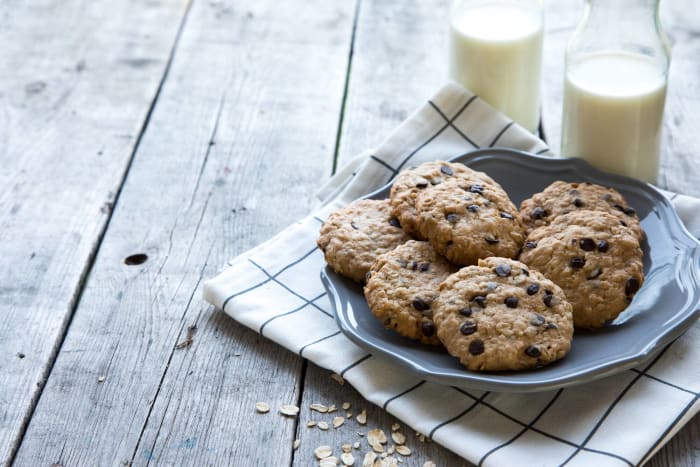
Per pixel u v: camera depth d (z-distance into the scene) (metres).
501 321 0.86
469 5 1.12
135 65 1.26
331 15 1.33
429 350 0.88
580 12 1.30
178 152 1.13
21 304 0.97
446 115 1.08
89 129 1.17
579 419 0.85
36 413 0.88
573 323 0.90
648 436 0.83
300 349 0.91
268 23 1.32
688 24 1.27
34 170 1.12
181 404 0.89
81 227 1.05
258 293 0.96
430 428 0.85
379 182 1.06
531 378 0.85
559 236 0.93
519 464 0.83
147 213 1.06
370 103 1.19
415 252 0.92
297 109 1.19
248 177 1.10
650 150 1.05
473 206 0.93
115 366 0.92
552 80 1.20
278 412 0.88
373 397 0.87
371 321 0.90
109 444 0.86
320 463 0.85
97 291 0.98
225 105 1.19
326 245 0.94
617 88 1.03
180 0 1.37
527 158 1.02
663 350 0.89
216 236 1.04
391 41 1.28
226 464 0.85
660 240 0.96
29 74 1.25
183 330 0.95
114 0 1.37
